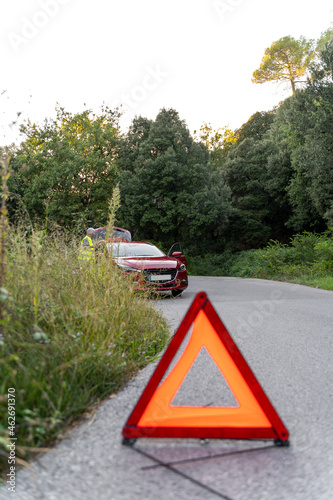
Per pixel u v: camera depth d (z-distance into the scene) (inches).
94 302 185.3
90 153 1569.9
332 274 738.2
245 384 106.3
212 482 87.2
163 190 1536.7
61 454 99.0
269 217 1840.6
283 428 104.6
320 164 1056.8
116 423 117.2
